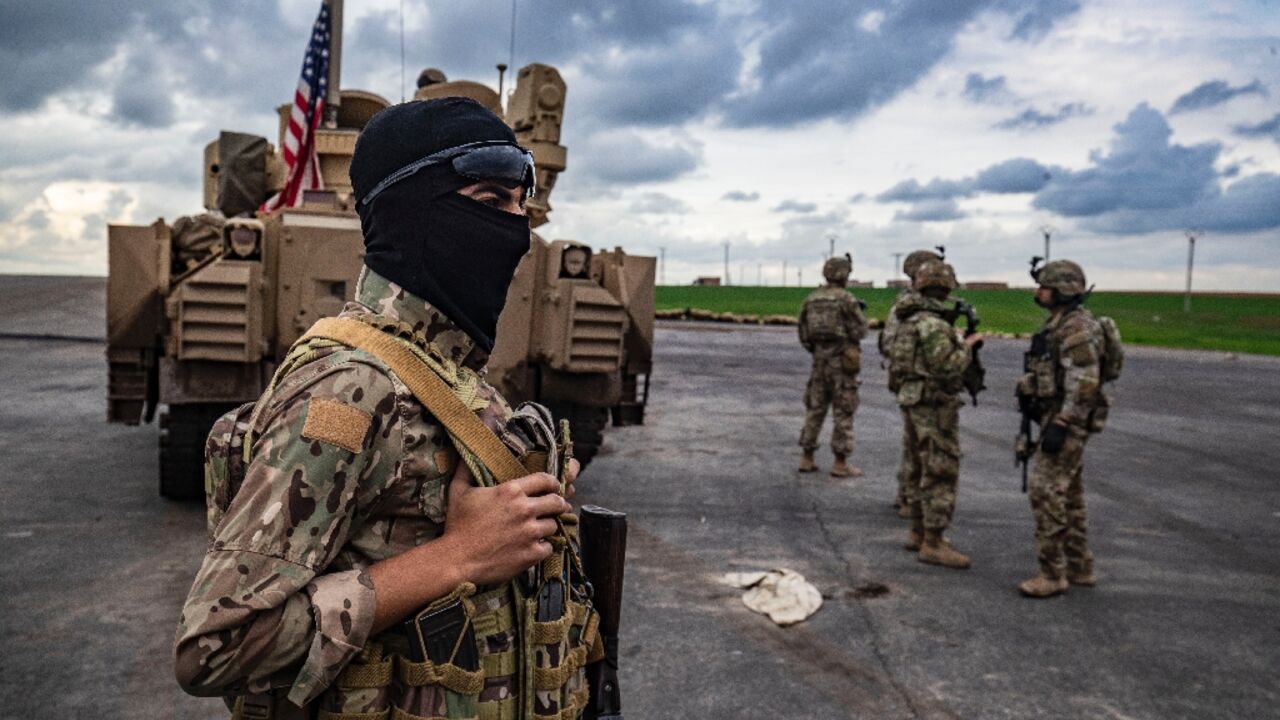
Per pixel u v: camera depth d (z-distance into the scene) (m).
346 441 1.06
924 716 3.71
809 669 4.14
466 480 1.16
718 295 75.19
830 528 6.58
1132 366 22.73
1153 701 3.90
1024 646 4.47
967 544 6.27
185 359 5.85
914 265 6.48
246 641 1.00
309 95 7.68
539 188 8.12
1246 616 4.97
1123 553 6.20
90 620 4.45
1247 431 12.04
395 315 1.20
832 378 8.38
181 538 5.80
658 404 13.19
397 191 1.20
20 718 3.48
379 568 1.09
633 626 4.61
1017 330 40.91
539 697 1.25
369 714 1.10
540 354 6.81
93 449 8.60
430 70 8.55
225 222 5.90
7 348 16.78
